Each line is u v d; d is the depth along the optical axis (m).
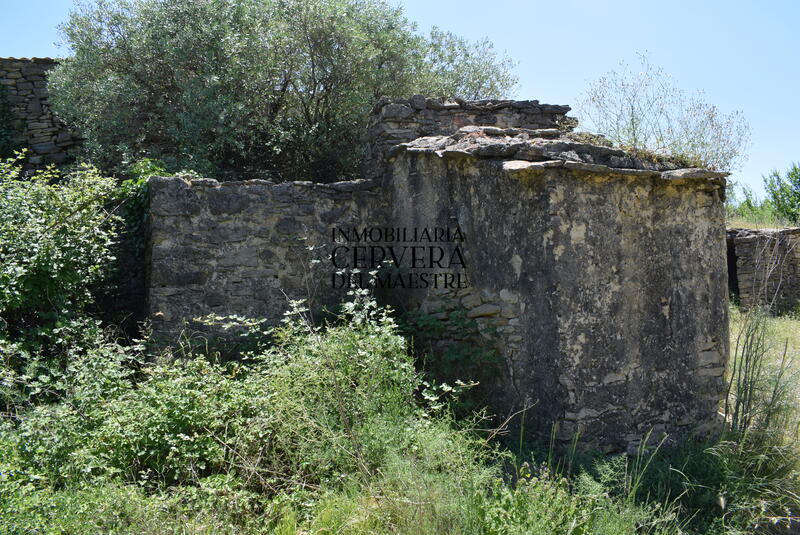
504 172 4.46
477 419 4.32
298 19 10.07
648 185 4.47
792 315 9.84
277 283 6.00
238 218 5.91
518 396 4.38
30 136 9.82
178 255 5.73
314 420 3.62
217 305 5.82
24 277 4.79
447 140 5.34
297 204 6.08
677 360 4.54
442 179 5.26
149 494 3.27
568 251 4.13
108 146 9.25
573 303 4.11
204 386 4.02
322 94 10.60
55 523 2.73
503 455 3.65
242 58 9.57
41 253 4.85
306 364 4.07
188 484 3.33
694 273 4.66
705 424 4.62
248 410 3.77
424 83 11.85
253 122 9.73
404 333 5.24
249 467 3.29
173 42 9.16
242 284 5.90
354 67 10.38
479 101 7.09
